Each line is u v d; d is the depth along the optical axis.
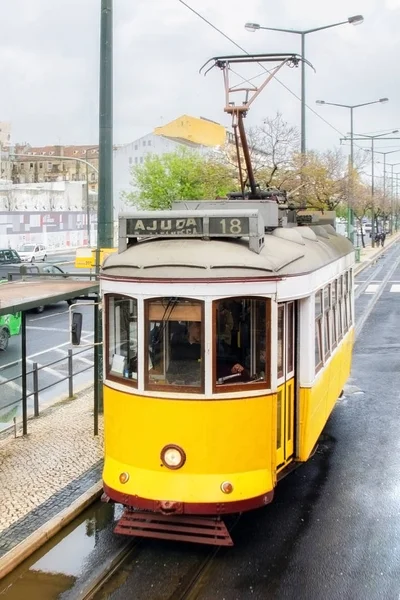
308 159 28.27
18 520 7.41
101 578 6.38
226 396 6.46
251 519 7.70
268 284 6.57
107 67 10.77
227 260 6.51
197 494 6.38
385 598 5.99
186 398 6.43
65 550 6.96
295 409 7.60
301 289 7.19
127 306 6.78
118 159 71.69
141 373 6.56
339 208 46.75
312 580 6.31
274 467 6.82
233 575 6.41
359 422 11.56
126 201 54.97
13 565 6.54
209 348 6.41
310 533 7.32
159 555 6.84
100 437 10.25
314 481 8.88
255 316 6.63
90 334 20.77
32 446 9.86
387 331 20.66
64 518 7.46
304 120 27.66
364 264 44.53
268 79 10.27
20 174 106.31
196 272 6.40
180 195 32.53
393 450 10.11
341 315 10.55
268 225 8.54
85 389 13.65
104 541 7.16
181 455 6.46
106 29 10.69
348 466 9.45
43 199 63.88
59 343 19.22
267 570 6.50
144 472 6.59
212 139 73.75
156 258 6.63
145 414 6.56
